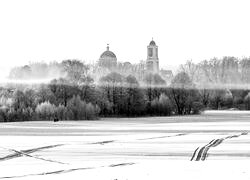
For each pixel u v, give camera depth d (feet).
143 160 272.31
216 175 213.87
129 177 212.02
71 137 432.66
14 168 244.42
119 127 588.50
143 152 308.40
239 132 490.49
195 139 396.78
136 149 325.21
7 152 313.94
